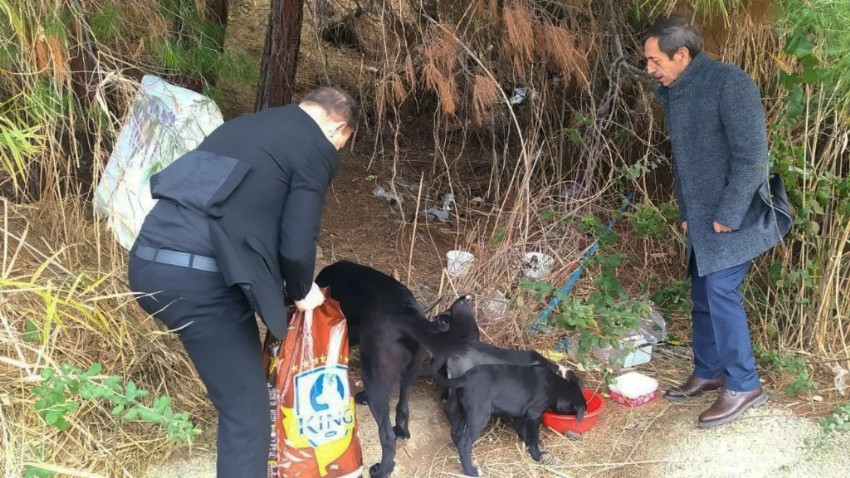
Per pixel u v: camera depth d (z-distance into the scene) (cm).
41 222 330
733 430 310
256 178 215
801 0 320
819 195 341
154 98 301
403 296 288
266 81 418
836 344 365
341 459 255
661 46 284
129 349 296
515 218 402
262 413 235
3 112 283
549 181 446
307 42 447
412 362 278
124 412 249
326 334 253
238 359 229
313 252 226
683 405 331
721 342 307
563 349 364
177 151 298
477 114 377
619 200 451
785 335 369
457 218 448
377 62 393
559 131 433
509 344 362
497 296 376
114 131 309
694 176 296
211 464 279
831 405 327
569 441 306
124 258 326
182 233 215
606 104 410
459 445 280
